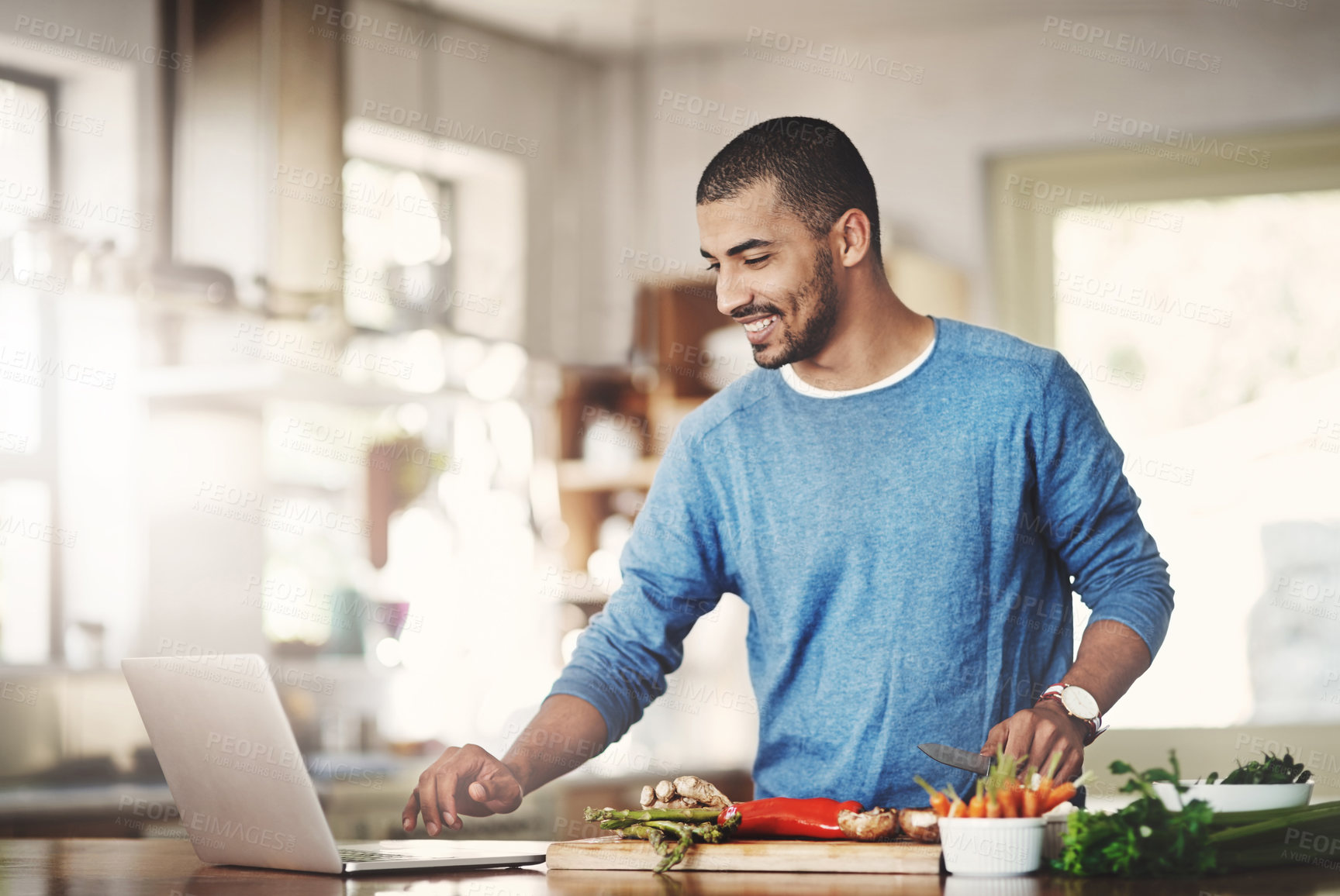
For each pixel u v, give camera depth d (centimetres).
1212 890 108
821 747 170
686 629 184
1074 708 143
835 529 168
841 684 168
